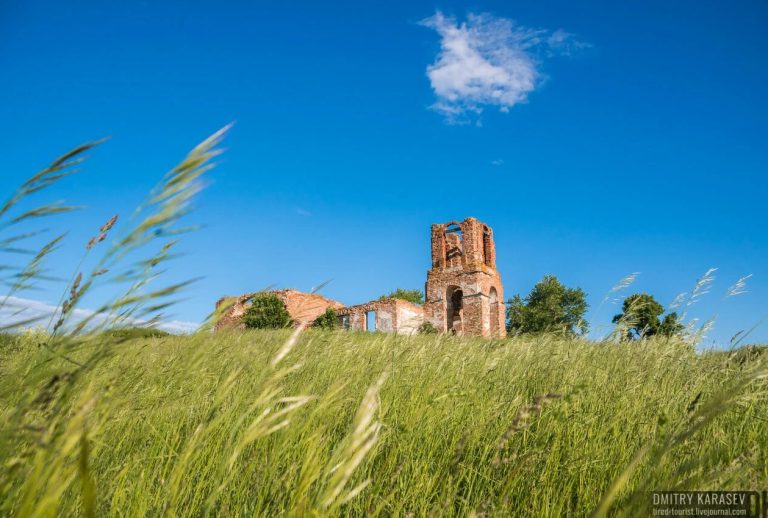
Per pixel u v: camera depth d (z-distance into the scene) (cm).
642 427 276
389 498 183
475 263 3488
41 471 82
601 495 206
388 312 3738
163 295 98
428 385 322
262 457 192
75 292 105
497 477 229
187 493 163
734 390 123
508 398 338
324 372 359
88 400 92
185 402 217
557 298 3806
